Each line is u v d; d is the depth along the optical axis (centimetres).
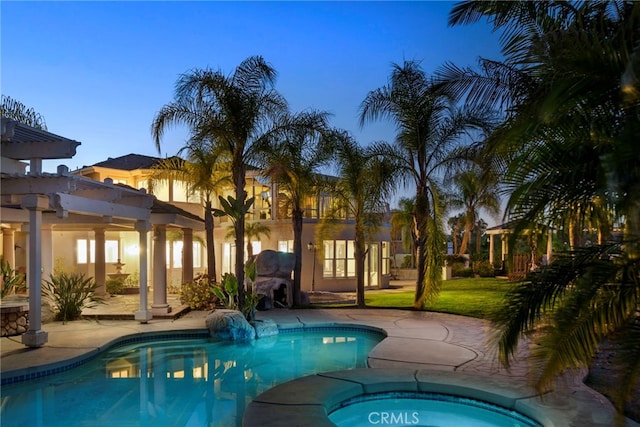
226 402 734
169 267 2284
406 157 1553
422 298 1549
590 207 432
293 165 1647
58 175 903
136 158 2591
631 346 368
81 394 765
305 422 548
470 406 654
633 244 371
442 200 1669
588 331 383
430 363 846
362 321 1324
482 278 2795
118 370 909
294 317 1413
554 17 858
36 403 719
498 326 436
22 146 906
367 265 2353
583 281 391
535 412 579
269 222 2227
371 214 1652
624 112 380
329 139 1608
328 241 2244
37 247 958
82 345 985
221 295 1373
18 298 1359
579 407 587
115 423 642
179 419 659
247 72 1430
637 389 635
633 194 331
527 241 469
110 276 2008
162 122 1452
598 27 575
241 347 1117
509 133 416
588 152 411
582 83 362
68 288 1330
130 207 1246
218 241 2475
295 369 926
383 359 876
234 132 1416
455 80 1038
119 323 1278
